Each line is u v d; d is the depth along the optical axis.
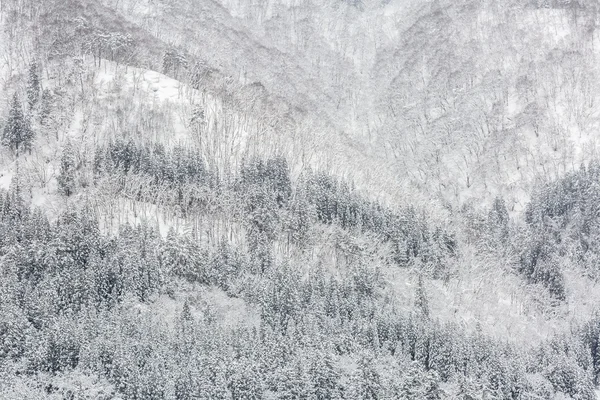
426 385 121.81
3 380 117.69
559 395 145.12
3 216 168.25
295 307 148.12
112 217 176.50
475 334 154.62
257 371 123.12
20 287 139.12
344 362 132.38
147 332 132.12
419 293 169.12
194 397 118.56
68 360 124.69
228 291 158.50
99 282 145.38
